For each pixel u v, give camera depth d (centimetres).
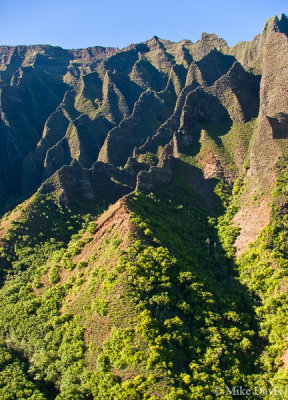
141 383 6862
